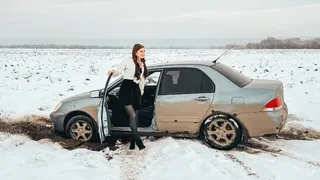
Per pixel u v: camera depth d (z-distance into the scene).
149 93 6.80
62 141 6.30
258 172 4.59
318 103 9.91
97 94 6.29
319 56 31.67
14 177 4.48
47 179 4.40
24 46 124.00
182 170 4.68
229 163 4.91
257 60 27.83
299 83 14.11
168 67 5.98
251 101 5.38
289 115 8.46
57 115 6.50
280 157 5.24
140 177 4.59
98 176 4.52
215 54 39.47
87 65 24.52
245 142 5.66
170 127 5.84
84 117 6.30
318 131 6.86
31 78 16.47
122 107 6.21
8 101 10.71
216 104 5.53
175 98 5.74
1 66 22.67
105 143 6.20
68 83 14.95
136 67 5.48
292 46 74.44
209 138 5.64
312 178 4.38
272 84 5.77
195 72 5.82
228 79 5.66
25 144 6.12
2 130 7.18
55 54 42.91
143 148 5.73
